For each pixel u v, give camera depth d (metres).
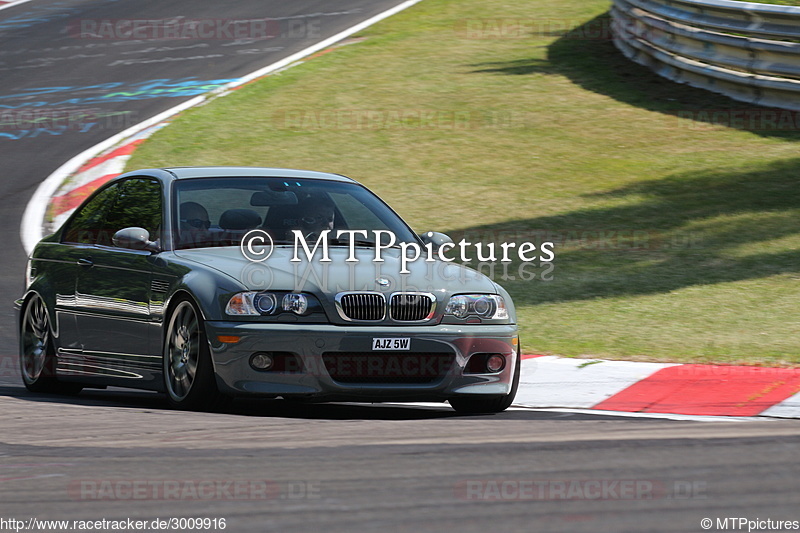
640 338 27.41
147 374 21.70
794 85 52.19
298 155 51.53
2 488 13.35
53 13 94.31
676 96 57.97
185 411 20.09
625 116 54.94
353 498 12.51
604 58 68.12
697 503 12.20
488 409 21.56
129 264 22.25
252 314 19.66
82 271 23.50
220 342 19.66
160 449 15.80
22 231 41.50
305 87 65.12
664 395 22.55
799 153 46.66
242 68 71.25
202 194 23.09
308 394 19.64
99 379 23.09
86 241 24.33
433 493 12.76
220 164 50.25
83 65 74.38
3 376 27.17
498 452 15.45
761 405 21.36
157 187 23.42
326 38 79.25
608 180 45.47
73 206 44.62
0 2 101.06
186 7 94.69
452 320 20.69
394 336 19.92
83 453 15.55
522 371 24.89
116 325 22.44
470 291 21.16
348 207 23.72
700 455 15.14
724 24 54.34
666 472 13.96
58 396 24.20
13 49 80.44
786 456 15.04
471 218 41.62
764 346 26.11
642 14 64.75
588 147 50.38
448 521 11.37
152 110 61.44
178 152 52.44
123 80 69.62
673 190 43.34
